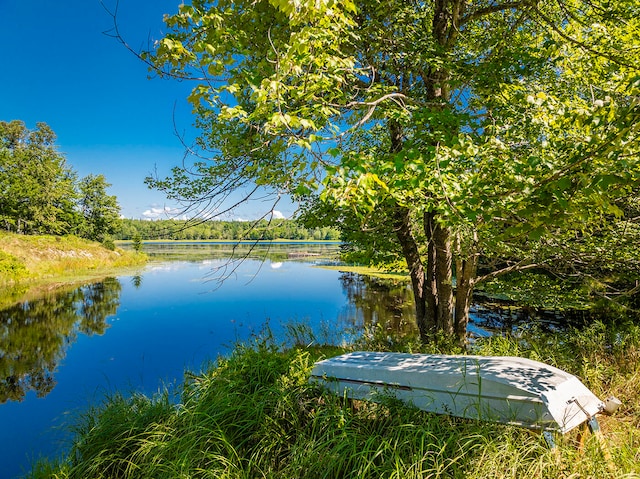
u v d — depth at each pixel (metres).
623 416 4.32
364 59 5.52
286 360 5.87
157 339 11.51
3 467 5.06
